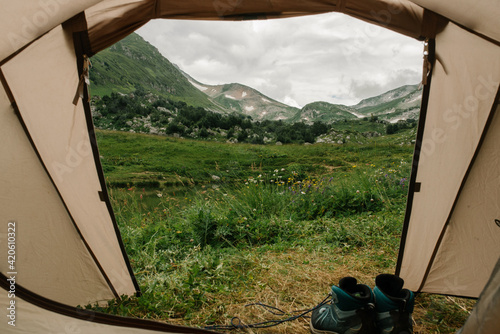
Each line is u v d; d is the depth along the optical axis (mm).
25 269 1830
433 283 2170
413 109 193750
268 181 5668
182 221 4031
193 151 46125
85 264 2043
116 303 2076
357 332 1507
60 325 1550
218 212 4320
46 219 1886
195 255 2975
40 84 1759
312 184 5215
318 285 2287
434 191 2025
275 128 70812
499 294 948
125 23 1820
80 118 1887
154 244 3236
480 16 1669
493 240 1988
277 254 2932
